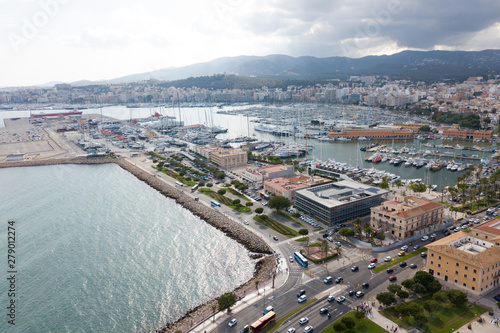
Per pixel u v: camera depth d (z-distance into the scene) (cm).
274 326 16925
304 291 19750
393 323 16800
